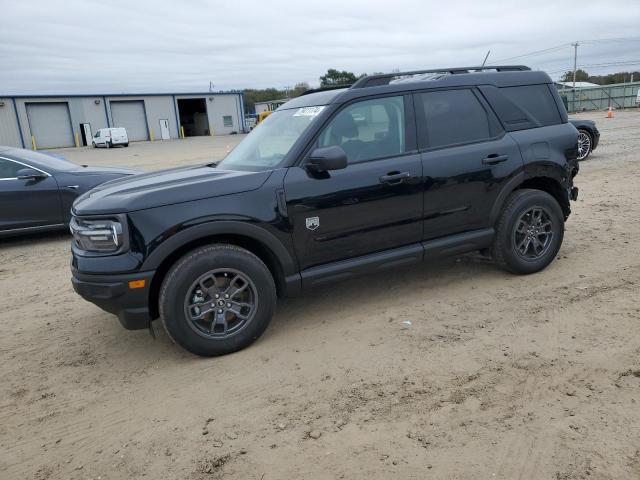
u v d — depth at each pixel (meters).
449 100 4.57
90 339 4.35
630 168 10.91
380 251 4.32
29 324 4.77
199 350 3.72
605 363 3.35
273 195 3.83
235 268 3.73
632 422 2.76
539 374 3.28
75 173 8.05
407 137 4.36
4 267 6.75
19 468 2.77
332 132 4.11
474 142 4.61
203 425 3.02
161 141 50.56
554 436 2.70
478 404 3.02
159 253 3.54
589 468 2.45
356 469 2.56
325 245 4.06
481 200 4.62
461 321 4.12
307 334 4.11
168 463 2.71
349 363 3.60
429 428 2.83
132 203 3.54
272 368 3.61
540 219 4.93
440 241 4.53
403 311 4.40
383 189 4.17
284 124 4.49
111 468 2.72
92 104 51.28
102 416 3.21
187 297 3.62
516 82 4.94
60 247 7.70
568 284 4.73
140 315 3.61
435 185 4.38
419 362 3.54
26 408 3.36
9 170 7.73
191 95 57.62
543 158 4.82
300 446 2.76
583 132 12.30
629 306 4.17
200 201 3.65
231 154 4.86
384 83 4.41
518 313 4.19
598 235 6.27
